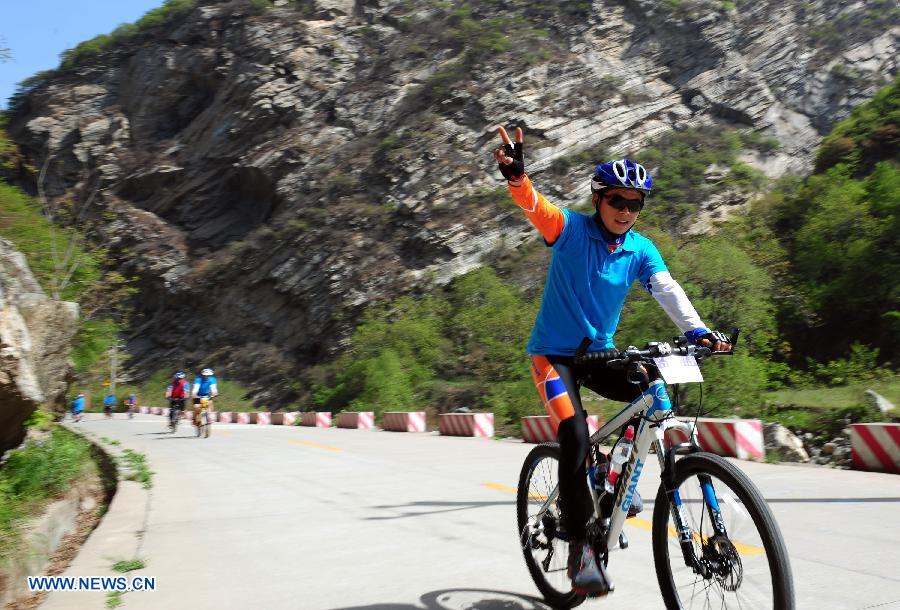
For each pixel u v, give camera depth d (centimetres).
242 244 7019
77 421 3650
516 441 1518
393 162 6631
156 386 6819
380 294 5862
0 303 620
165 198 7925
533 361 345
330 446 1508
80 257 2108
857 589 374
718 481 273
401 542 536
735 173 6116
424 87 7212
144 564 482
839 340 3133
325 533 581
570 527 312
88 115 8762
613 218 316
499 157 301
